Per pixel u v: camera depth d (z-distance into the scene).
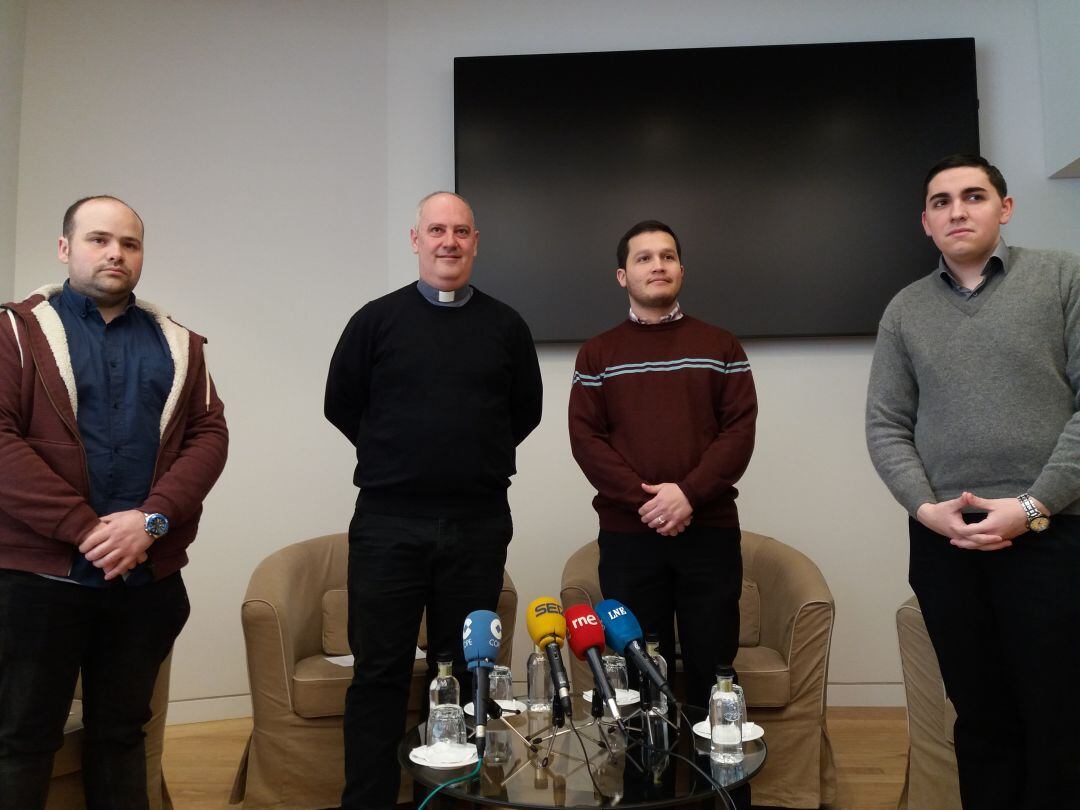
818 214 3.77
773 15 3.93
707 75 3.83
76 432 2.00
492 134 3.84
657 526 2.27
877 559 3.73
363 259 3.89
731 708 1.73
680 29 3.95
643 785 1.57
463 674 2.24
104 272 2.08
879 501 3.75
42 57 3.70
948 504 1.87
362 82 3.95
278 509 3.72
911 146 3.76
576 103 3.84
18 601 1.93
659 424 2.39
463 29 3.95
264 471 3.72
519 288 3.80
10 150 3.58
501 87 3.85
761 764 1.67
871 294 3.74
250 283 3.77
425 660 2.78
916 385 2.09
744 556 3.33
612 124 3.84
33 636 1.93
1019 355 1.88
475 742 1.73
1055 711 1.80
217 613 3.62
